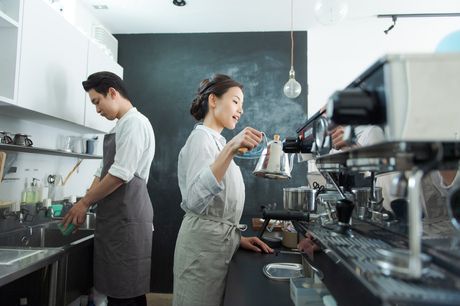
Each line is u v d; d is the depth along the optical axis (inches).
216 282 44.1
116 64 107.3
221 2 100.3
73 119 79.8
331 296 26.8
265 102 119.6
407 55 16.7
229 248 45.3
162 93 122.0
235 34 122.0
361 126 20.8
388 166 19.8
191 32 122.6
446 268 17.7
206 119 50.4
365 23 113.6
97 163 115.0
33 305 54.3
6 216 67.2
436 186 26.7
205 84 50.3
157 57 122.8
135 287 64.5
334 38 121.1
